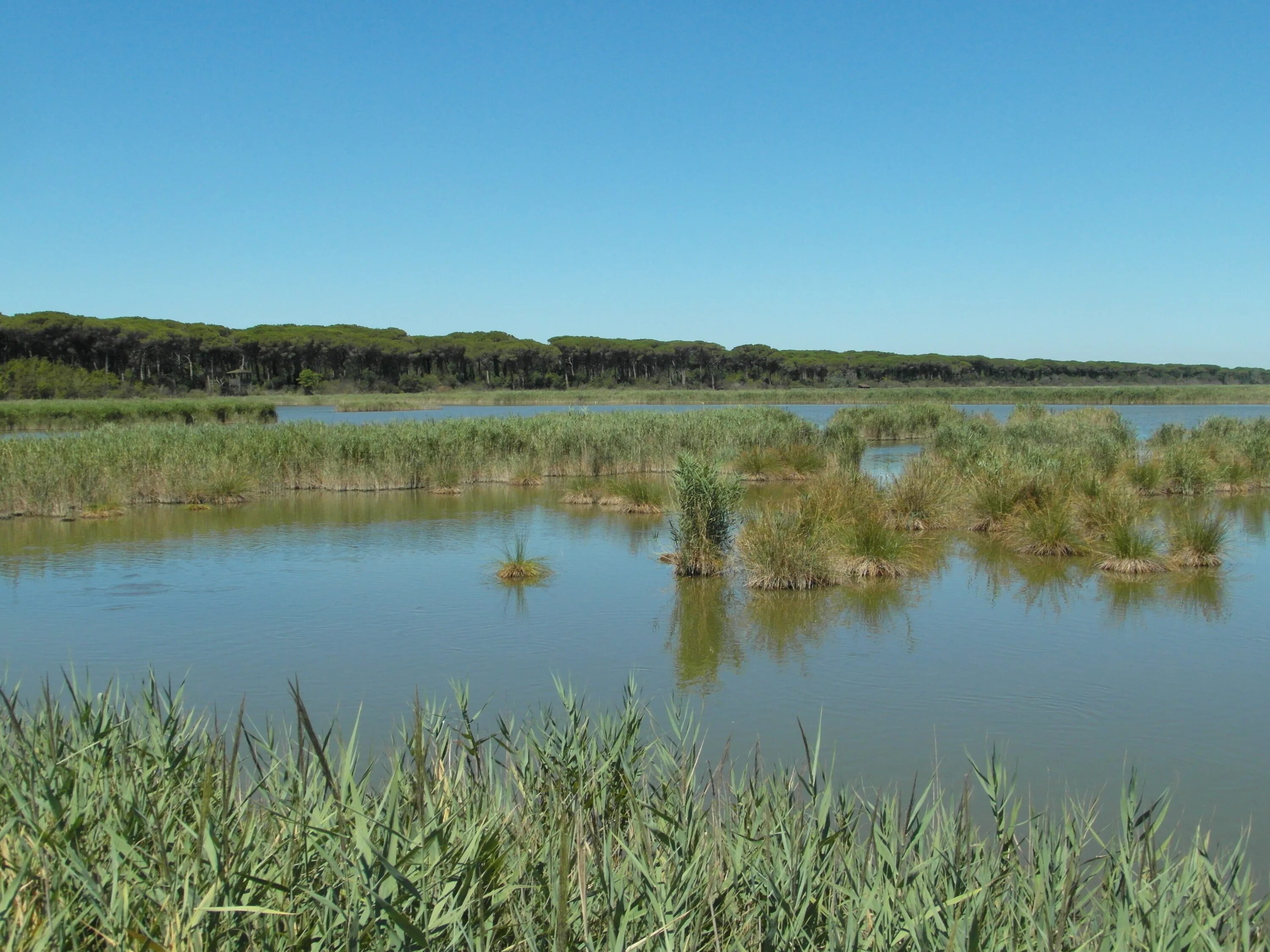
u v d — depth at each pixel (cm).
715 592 1127
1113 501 1420
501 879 317
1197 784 599
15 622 994
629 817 389
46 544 1463
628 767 429
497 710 720
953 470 1764
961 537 1487
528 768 429
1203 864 359
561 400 7719
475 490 2188
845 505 1409
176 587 1160
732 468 2270
